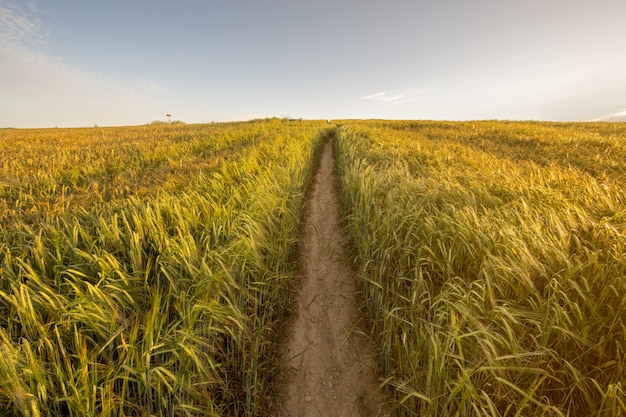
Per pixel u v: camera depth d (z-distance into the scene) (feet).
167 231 11.33
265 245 12.34
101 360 7.32
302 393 9.43
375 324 10.84
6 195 18.94
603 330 6.84
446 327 7.52
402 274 10.78
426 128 75.77
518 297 7.96
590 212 12.65
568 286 7.59
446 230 11.04
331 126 98.32
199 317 8.40
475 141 49.85
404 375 8.36
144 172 26.73
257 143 41.88
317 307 13.21
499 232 10.03
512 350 6.29
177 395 7.10
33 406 5.34
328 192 28.60
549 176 19.19
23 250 9.72
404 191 16.33
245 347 9.52
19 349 6.00
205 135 59.00
